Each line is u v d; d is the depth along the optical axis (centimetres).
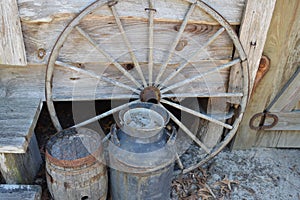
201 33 177
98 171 161
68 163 151
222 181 204
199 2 162
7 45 164
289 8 175
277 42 188
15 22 157
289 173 217
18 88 184
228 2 167
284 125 223
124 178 160
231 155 229
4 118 167
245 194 199
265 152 234
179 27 171
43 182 193
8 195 166
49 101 179
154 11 162
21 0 153
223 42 182
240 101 198
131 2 160
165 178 164
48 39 166
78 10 159
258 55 184
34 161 196
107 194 190
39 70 179
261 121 221
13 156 165
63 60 173
